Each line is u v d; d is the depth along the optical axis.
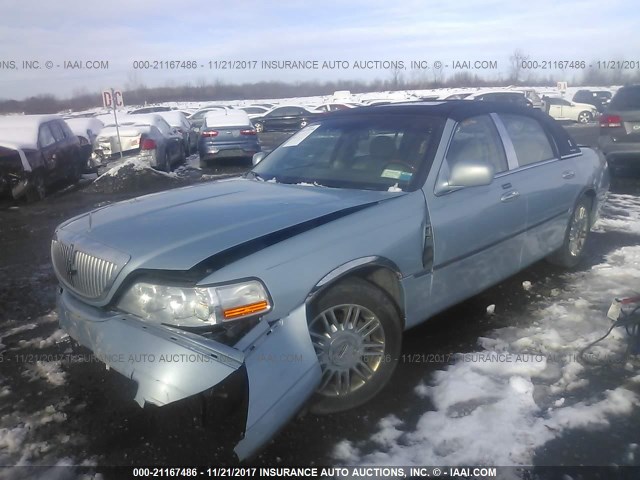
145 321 2.50
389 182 3.42
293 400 2.44
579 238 5.03
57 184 11.73
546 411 2.86
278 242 2.62
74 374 3.37
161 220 2.94
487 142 3.93
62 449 2.69
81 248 2.81
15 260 6.16
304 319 2.57
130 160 11.99
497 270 3.89
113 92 13.16
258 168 4.28
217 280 2.38
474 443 2.62
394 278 3.08
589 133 19.70
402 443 2.66
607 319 3.94
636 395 2.98
